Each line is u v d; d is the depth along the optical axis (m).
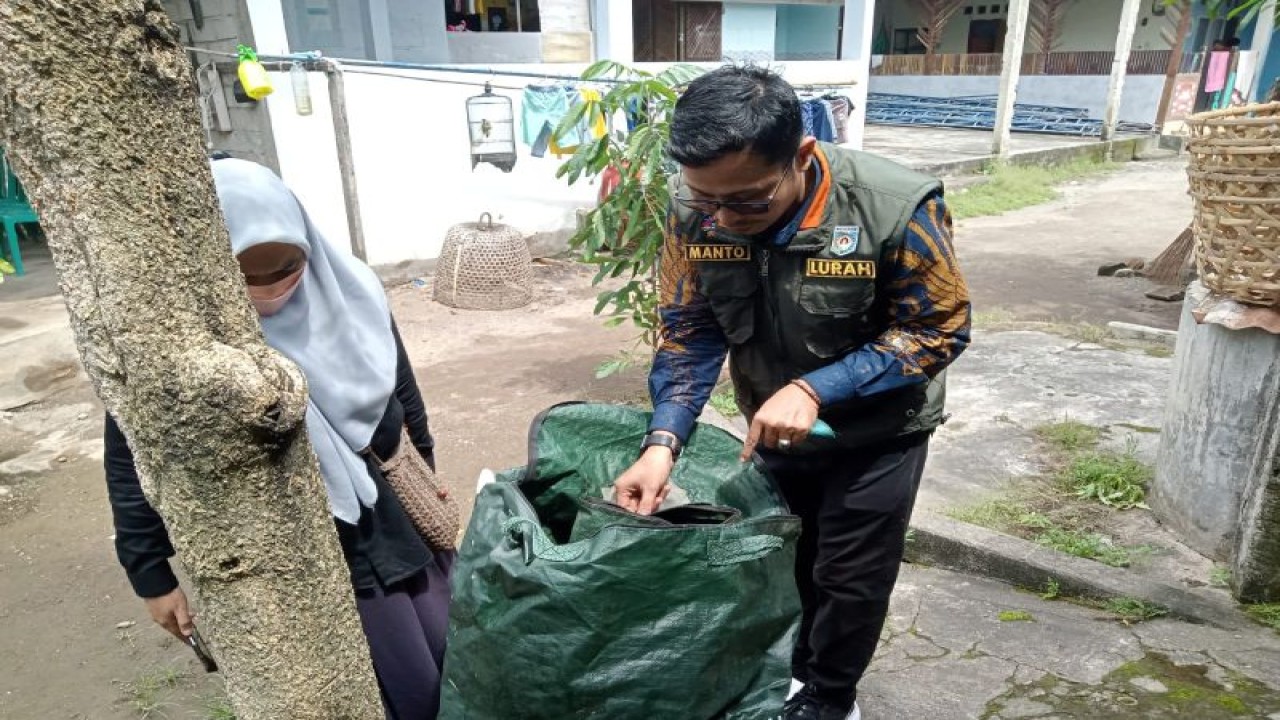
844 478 1.94
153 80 0.79
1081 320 6.29
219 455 0.85
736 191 1.52
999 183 12.44
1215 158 2.62
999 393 4.51
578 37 8.70
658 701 1.28
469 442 4.68
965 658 2.53
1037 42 19.42
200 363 0.82
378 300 1.85
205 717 2.75
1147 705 2.24
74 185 0.77
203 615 0.98
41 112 0.75
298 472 0.93
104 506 4.13
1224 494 2.88
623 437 1.75
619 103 4.04
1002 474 3.66
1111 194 12.27
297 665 0.97
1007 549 3.01
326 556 0.98
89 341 0.85
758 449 2.02
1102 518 3.28
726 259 1.74
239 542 0.90
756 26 11.54
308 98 6.48
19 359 5.78
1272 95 3.51
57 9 0.73
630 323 6.68
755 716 1.37
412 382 2.03
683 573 1.25
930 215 1.66
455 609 1.39
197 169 0.84
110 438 1.61
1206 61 17.41
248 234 1.56
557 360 5.93
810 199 1.65
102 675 2.98
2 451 4.72
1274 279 2.62
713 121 1.44
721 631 1.28
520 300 7.18
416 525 1.86
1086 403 4.33
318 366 1.69
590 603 1.24
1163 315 6.35
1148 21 18.38
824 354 1.78
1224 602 2.69
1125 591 2.76
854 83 10.98
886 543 1.95
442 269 7.18
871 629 2.02
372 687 1.08
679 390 1.80
